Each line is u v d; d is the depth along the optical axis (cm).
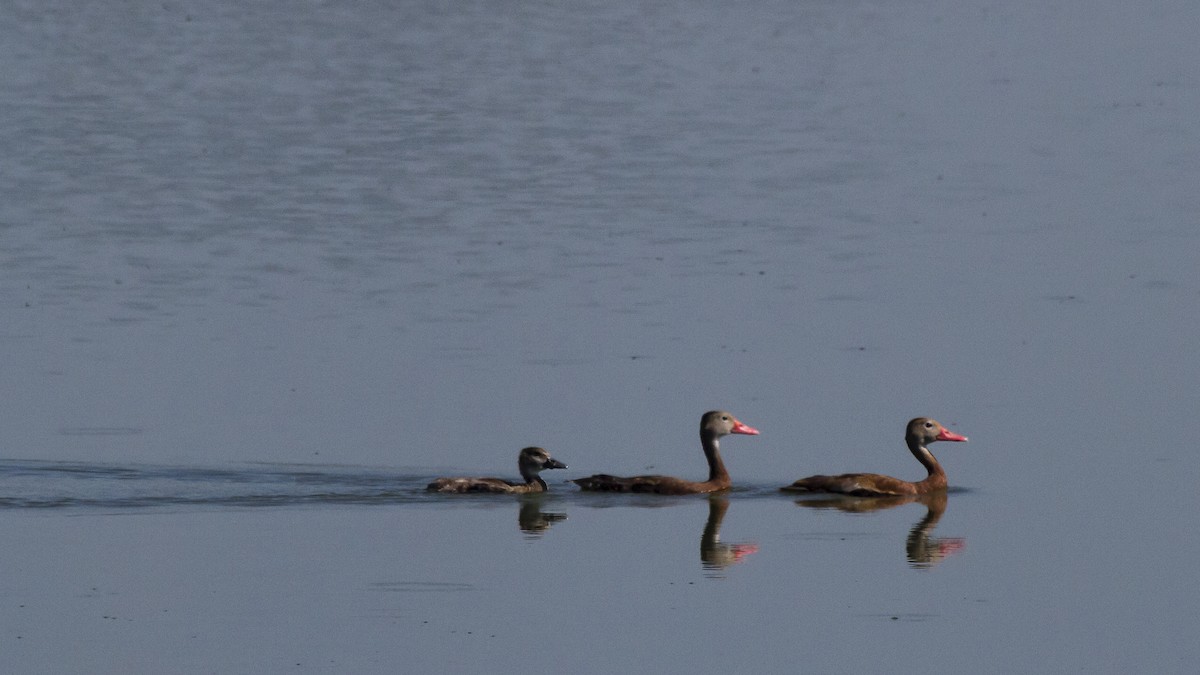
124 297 4531
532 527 2955
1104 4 9900
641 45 9131
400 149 6731
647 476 3219
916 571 2725
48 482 3170
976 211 5556
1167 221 5338
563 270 4797
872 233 5250
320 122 7281
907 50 8838
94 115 7406
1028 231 5244
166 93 7906
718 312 4331
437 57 8825
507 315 4316
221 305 4447
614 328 4188
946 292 4519
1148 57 8406
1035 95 7631
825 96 7775
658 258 4938
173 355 3991
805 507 3128
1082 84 7838
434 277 4731
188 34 9412
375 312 4362
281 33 9469
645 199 5806
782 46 9044
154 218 5538
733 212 5588
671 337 4103
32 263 4919
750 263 4872
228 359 3959
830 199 5775
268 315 4338
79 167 6375
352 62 8694
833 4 10269
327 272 4800
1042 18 9562
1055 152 6506
